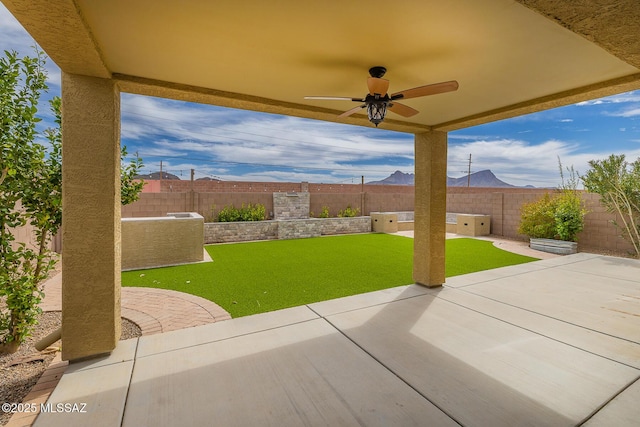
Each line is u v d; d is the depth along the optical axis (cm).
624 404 207
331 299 425
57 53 218
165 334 316
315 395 219
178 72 277
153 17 192
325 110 383
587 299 415
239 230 992
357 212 1319
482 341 298
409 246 883
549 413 199
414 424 190
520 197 1026
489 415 197
